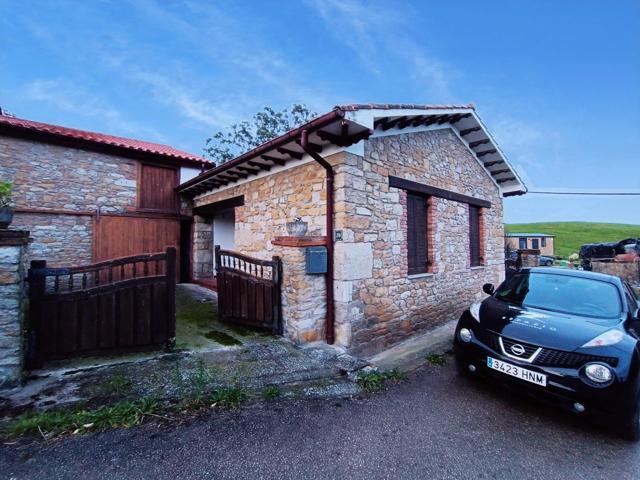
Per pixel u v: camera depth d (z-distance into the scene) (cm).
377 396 320
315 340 446
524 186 863
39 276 323
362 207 462
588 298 365
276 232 588
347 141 430
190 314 589
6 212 297
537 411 295
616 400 247
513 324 321
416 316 564
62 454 209
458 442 245
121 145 777
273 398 299
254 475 200
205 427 248
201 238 926
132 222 811
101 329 350
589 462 227
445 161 660
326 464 214
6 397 270
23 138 676
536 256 1103
